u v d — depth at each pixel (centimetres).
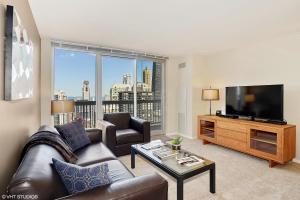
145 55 457
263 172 265
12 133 139
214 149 372
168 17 243
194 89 466
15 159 149
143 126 345
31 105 225
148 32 303
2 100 118
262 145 304
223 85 438
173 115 512
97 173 118
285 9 220
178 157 221
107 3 207
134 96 460
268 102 318
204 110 485
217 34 312
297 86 308
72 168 116
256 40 347
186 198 201
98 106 405
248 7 215
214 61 461
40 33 308
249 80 381
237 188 221
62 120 383
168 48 405
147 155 232
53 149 166
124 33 308
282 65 327
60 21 257
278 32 303
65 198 102
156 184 122
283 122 298
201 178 244
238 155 336
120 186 116
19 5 160
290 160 296
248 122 322
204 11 226
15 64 134
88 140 266
